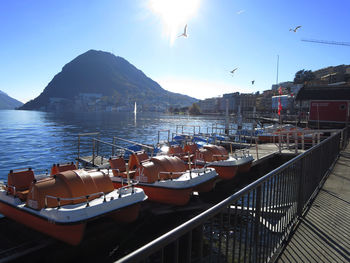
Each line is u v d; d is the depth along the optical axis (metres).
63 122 84.12
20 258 6.93
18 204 8.18
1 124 72.25
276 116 60.06
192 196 11.48
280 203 4.47
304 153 5.56
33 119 101.81
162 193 10.23
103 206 7.61
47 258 7.32
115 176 11.38
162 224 9.96
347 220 5.25
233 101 176.00
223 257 6.21
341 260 3.79
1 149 31.28
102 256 8.05
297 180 5.36
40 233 7.95
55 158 26.94
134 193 8.52
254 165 17.12
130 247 8.52
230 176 14.09
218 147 15.34
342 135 15.92
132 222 9.07
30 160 25.94
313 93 36.69
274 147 23.19
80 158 17.42
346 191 7.11
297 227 4.92
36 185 7.72
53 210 7.18
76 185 7.84
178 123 82.88
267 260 3.77
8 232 8.16
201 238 2.38
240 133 33.81
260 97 163.12
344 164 10.76
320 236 4.57
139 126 69.31
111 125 72.50
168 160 11.24
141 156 12.33
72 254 7.70
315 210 5.77
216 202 12.77
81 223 7.07
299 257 3.88
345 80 83.31
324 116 35.16
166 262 6.81
